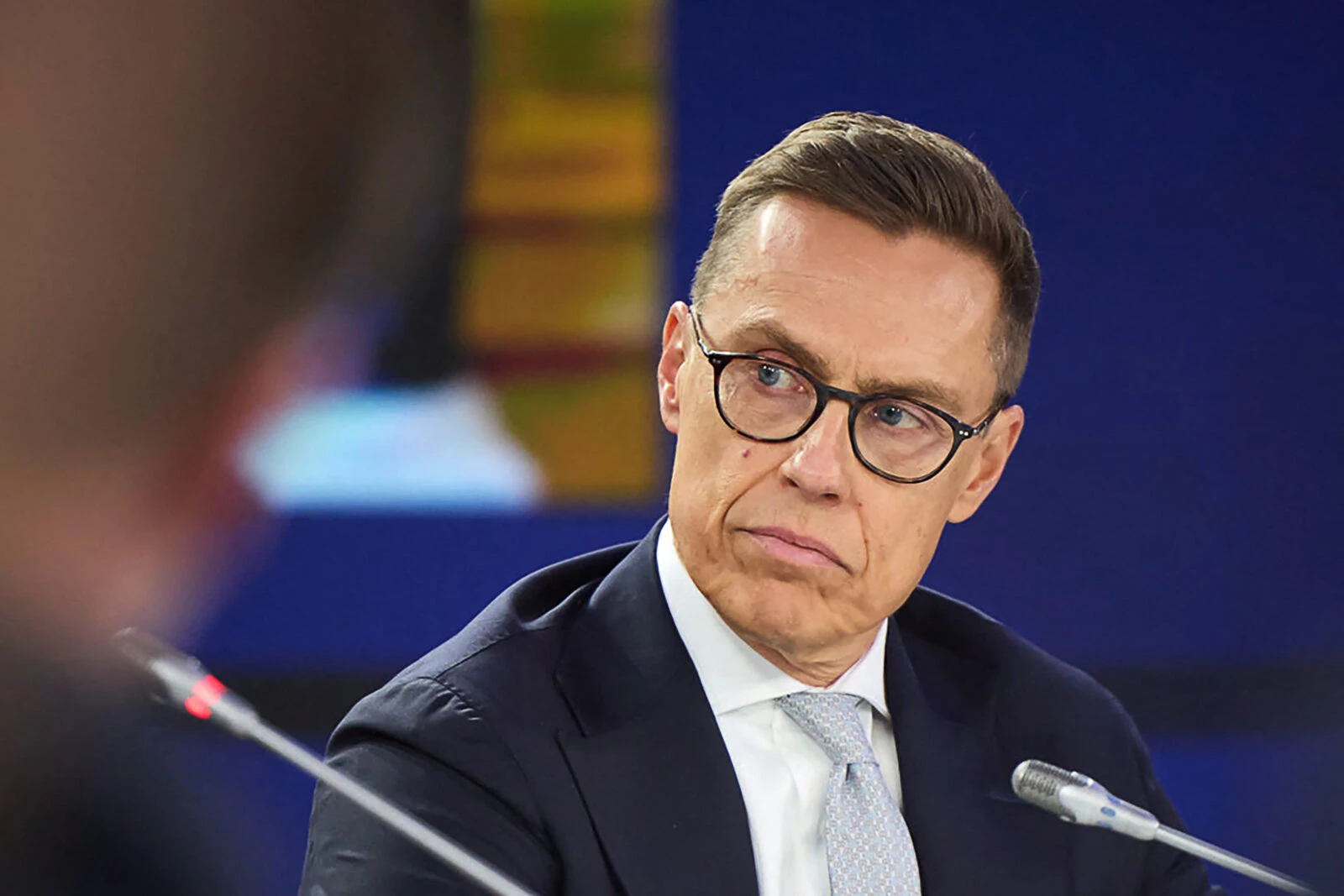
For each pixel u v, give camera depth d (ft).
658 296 40.73
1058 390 43.01
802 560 15.26
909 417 15.64
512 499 40.65
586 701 16.14
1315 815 42.11
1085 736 18.45
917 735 17.01
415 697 15.88
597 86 40.55
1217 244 42.96
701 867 15.34
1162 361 42.98
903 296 15.42
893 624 18.06
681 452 16.05
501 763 15.38
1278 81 42.68
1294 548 43.09
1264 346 43.06
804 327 15.30
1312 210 42.96
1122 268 42.88
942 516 16.05
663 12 40.88
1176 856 18.15
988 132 42.52
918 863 16.37
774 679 16.24
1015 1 42.37
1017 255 16.20
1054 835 17.16
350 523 40.40
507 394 40.29
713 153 41.27
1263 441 43.16
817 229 15.56
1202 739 42.83
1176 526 43.14
